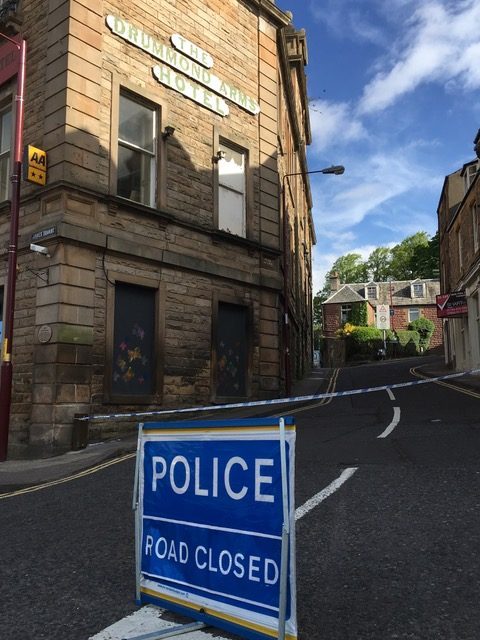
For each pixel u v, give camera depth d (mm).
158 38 13180
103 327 11289
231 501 2908
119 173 12258
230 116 15047
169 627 3012
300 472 6660
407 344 53625
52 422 10227
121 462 8734
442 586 3400
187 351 13031
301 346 29500
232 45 15352
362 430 9906
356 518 4781
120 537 4742
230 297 14383
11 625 3170
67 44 11273
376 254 84562
